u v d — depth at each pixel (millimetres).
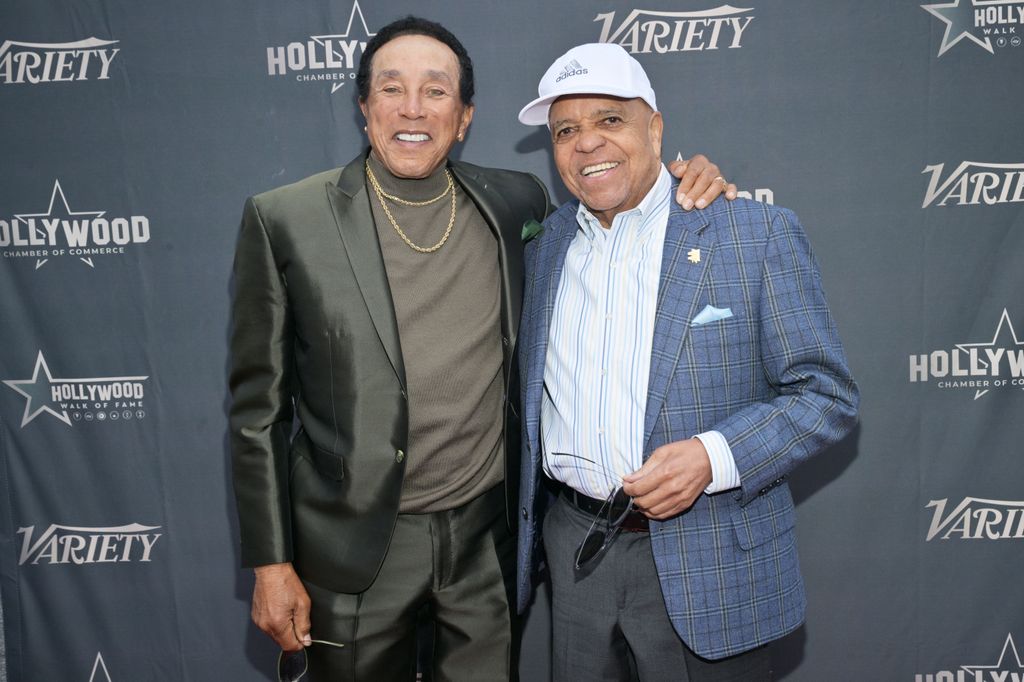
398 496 1464
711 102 2055
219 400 2191
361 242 1475
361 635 1522
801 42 2023
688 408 1305
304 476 1548
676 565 1326
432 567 1541
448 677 1595
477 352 1535
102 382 2186
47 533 2225
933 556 2152
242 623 2264
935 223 2055
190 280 2152
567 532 1483
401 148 1476
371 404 1455
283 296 1512
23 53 2092
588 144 1343
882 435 2129
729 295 1309
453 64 1506
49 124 2113
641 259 1381
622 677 1483
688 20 2035
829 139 2047
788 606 1382
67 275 2156
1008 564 2133
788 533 1405
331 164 2105
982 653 2162
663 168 1472
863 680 2203
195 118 2104
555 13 2049
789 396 1301
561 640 1495
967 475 2117
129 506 2225
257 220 1507
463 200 1611
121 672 2270
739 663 1391
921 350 2094
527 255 1628
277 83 2086
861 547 2168
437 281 1523
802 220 2076
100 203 2135
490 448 1573
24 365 2180
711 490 1258
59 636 2254
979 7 1988
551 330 1479
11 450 2201
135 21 2080
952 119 2021
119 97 2102
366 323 1456
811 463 2160
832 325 1334
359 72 1539
